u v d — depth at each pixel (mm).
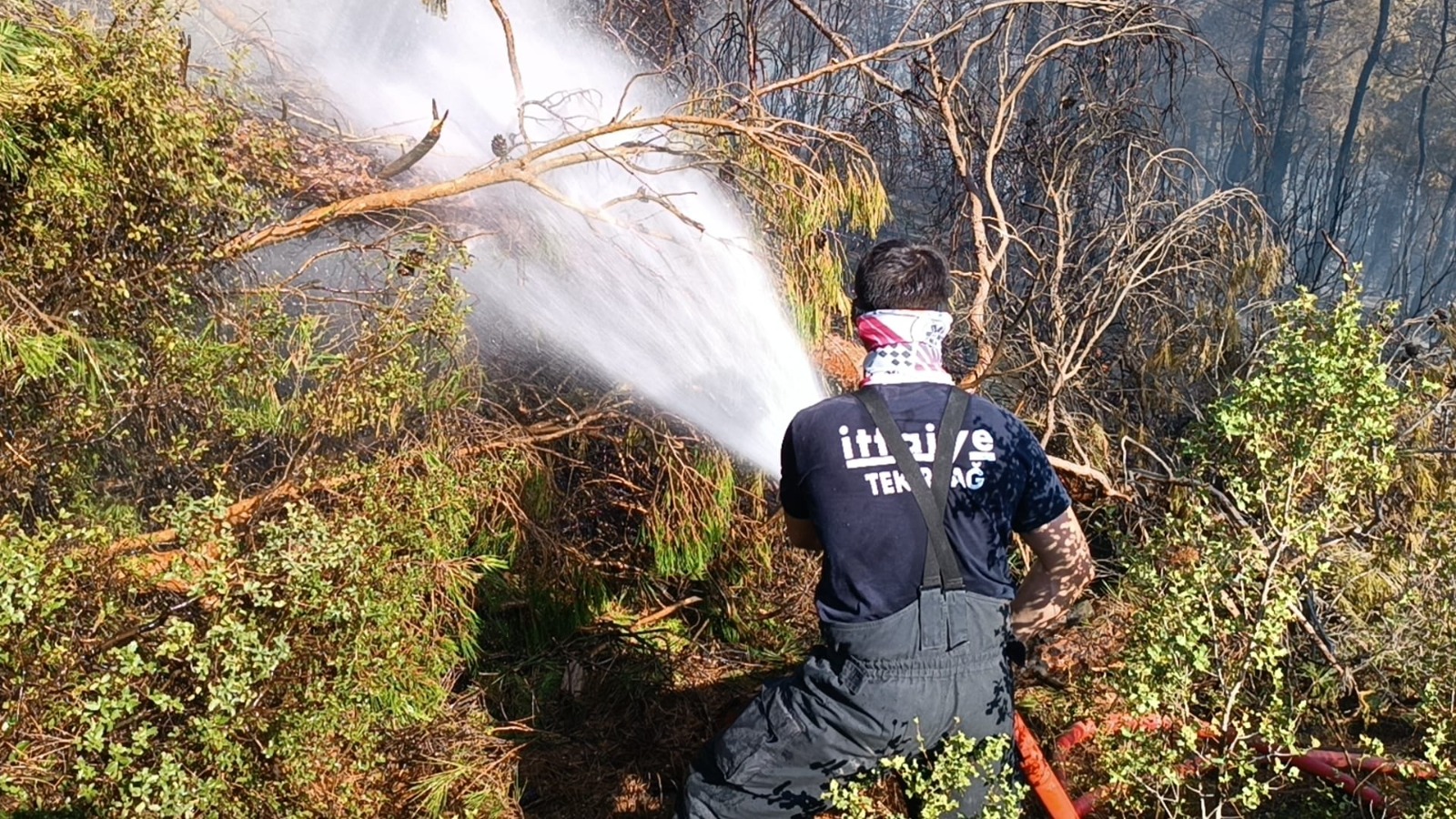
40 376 2416
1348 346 2471
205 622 2338
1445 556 2947
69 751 2143
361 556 2426
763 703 2377
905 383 2324
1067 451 4551
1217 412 2678
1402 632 3256
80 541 2350
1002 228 4750
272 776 2338
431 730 3199
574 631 3922
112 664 2221
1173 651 2457
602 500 4066
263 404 2816
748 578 4180
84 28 2680
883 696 2205
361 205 3238
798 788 2334
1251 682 3148
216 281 2928
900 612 2211
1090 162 5961
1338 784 2920
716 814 2379
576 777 3340
